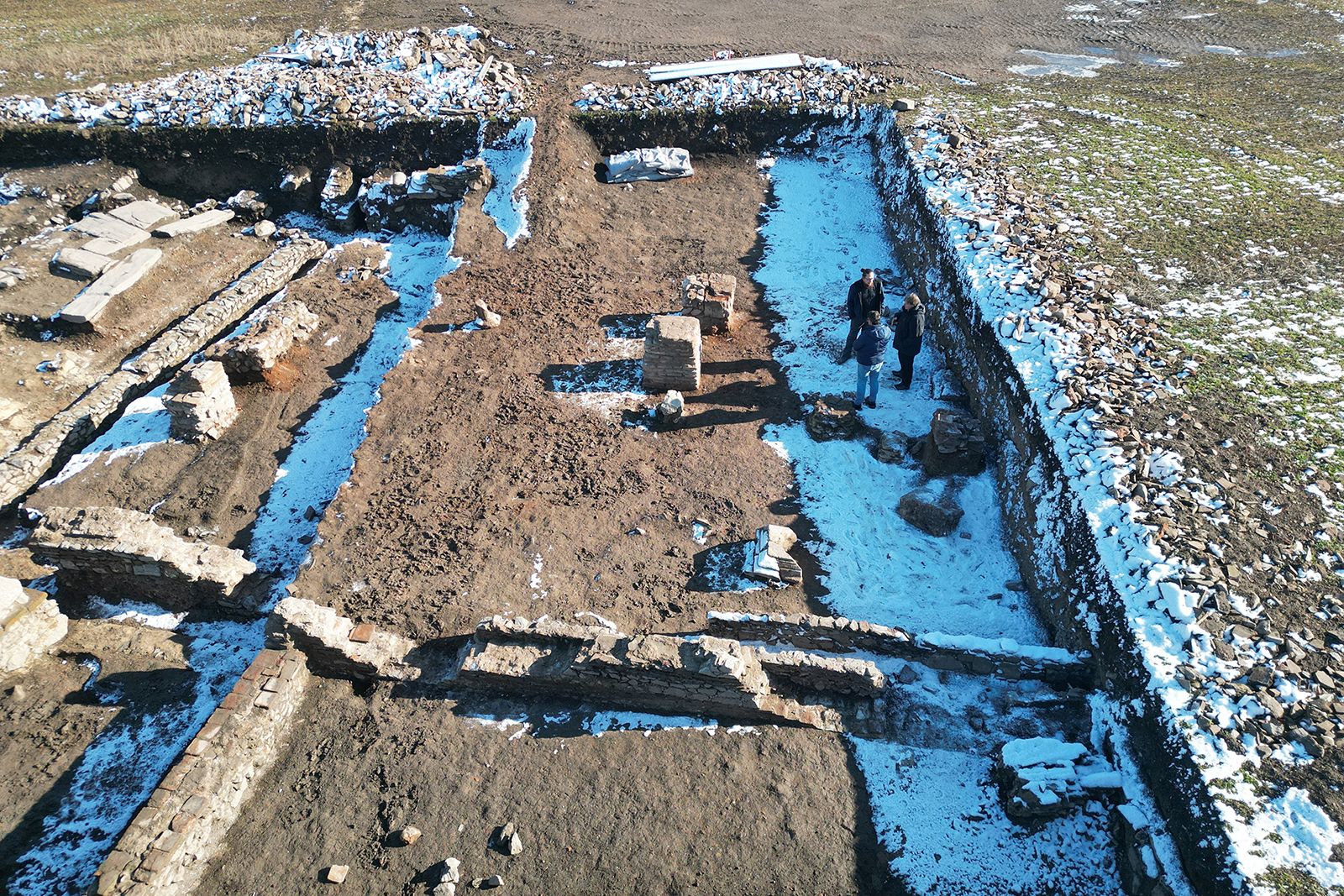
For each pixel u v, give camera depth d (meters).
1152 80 18.91
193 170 17.17
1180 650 7.52
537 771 7.85
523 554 9.87
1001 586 9.65
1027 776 7.29
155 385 13.14
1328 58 19.59
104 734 8.43
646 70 19.56
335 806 7.63
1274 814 6.41
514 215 15.81
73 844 7.58
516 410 11.87
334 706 8.42
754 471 11.03
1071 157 15.38
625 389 12.27
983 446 10.68
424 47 19.22
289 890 7.05
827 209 16.52
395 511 10.38
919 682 8.48
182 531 10.69
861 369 11.52
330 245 16.72
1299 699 7.11
